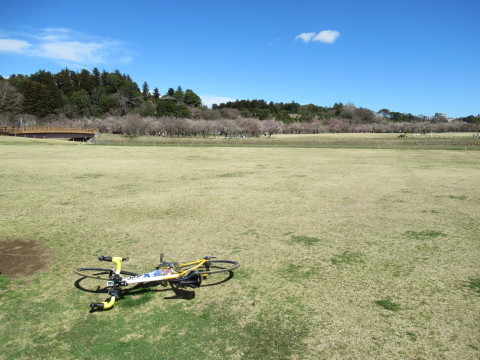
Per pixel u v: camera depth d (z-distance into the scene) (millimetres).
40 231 9836
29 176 18922
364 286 6586
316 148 47844
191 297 6227
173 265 6281
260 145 53531
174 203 13359
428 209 12500
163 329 5262
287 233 9805
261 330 5215
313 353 4688
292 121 129000
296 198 14383
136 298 6215
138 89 137250
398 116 155000
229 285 6668
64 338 5055
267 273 7176
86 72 129125
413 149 46250
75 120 91625
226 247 8680
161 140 60938
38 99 95062
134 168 23297
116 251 8383
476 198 14289
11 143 41281
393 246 8750
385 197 14578
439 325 5297
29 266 7500
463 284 6652
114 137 68438
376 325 5312
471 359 4523
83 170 21750
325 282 6754
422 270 7301
